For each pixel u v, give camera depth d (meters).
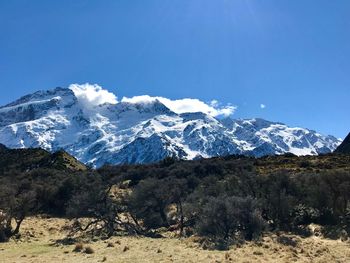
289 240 39.59
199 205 51.72
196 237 42.56
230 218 42.38
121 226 50.41
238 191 56.53
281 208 50.16
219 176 84.50
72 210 51.47
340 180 53.41
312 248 35.47
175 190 55.84
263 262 28.17
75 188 71.00
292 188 55.34
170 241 41.12
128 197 56.53
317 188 53.47
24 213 48.06
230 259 29.09
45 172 98.06
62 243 40.59
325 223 51.22
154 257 30.59
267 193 54.66
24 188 72.12
